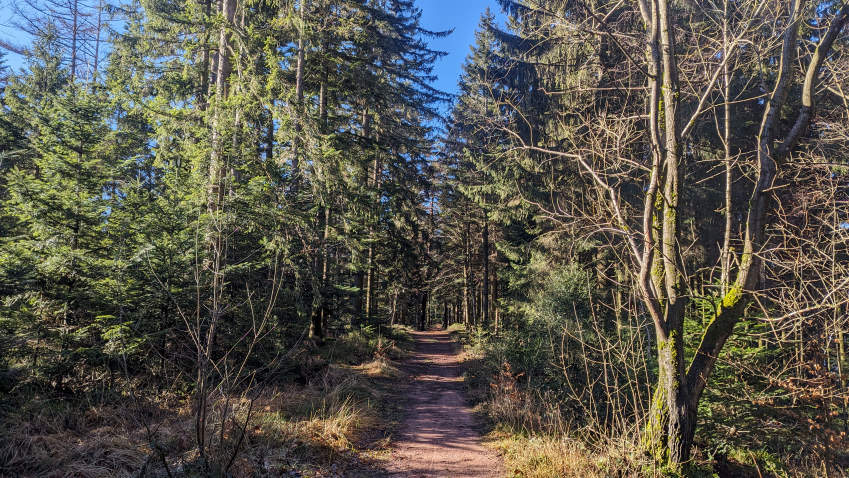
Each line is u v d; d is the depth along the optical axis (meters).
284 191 10.32
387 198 17.22
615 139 6.18
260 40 11.00
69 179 8.55
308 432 6.59
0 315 6.59
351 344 16.52
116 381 7.47
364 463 5.99
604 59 8.28
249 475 4.74
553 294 11.43
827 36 5.96
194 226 8.12
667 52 5.99
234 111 9.44
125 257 7.86
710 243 14.00
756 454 7.61
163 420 6.28
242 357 8.52
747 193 13.25
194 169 8.94
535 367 10.76
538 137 12.48
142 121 12.66
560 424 6.99
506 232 19.14
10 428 5.38
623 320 10.41
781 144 6.05
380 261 19.50
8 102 18.38
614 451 5.52
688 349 7.68
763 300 7.15
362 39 14.52
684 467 5.41
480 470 5.87
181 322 7.72
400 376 13.77
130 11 16.19
